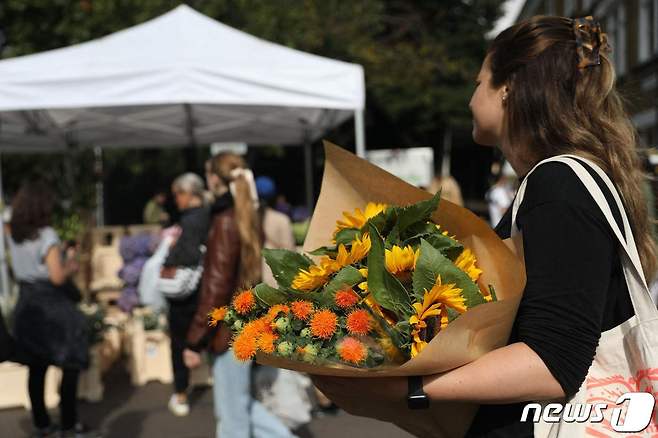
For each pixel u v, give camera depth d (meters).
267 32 12.20
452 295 1.22
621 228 1.23
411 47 18.95
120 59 5.71
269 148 14.54
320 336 1.18
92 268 7.70
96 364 5.52
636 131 1.43
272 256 1.42
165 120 9.15
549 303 1.15
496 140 1.48
